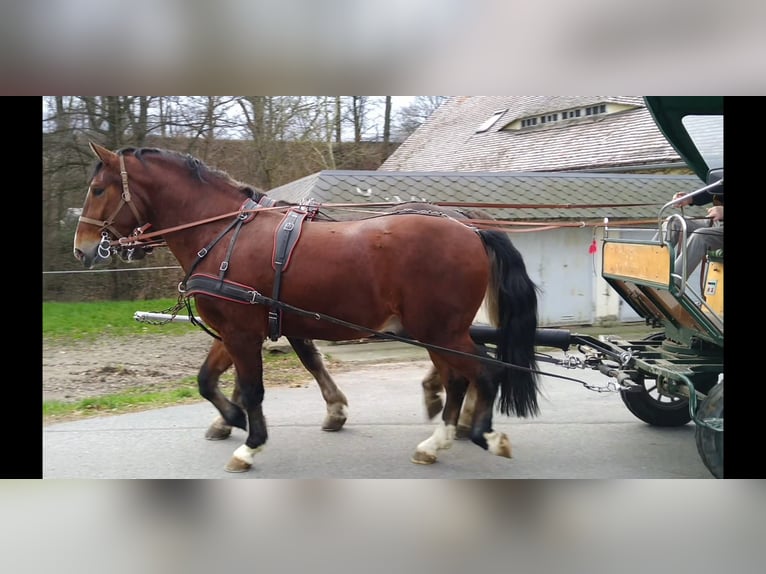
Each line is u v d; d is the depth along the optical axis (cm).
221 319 481
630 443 571
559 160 1488
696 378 543
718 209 483
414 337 489
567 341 556
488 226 551
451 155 1870
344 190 1068
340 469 508
